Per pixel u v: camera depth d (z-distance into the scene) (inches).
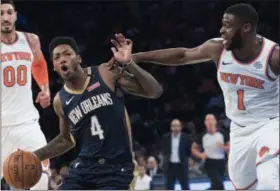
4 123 302.0
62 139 240.7
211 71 893.8
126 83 225.8
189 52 260.8
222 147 552.4
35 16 932.0
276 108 254.8
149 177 566.3
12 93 302.7
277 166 243.3
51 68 842.8
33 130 306.7
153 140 797.2
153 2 958.4
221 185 553.6
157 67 893.8
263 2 955.3
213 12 951.6
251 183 268.2
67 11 946.7
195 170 664.4
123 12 954.7
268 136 247.9
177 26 940.0
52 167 687.7
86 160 227.6
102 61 908.6
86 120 225.1
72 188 227.9
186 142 565.0
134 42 922.7
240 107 255.6
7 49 301.6
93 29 937.5
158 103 860.6
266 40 251.0
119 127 224.8
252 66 248.7
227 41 248.1
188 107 858.1
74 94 226.1
